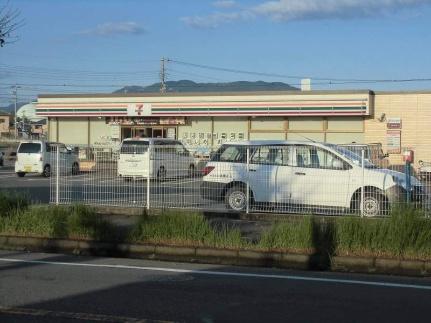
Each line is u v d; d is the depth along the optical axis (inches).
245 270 363.6
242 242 398.9
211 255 395.5
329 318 255.0
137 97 1438.2
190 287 311.9
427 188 468.8
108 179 553.9
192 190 543.2
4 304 273.7
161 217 431.2
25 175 1184.8
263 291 304.0
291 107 1320.1
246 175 535.2
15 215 457.7
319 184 513.0
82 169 563.8
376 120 1298.0
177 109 1408.7
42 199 666.2
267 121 1370.6
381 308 271.9
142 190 544.4
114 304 275.3
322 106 1296.8
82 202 537.0
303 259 377.1
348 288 313.0
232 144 548.7
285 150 530.9
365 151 537.6
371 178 497.0
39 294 293.3
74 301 280.2
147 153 540.7
